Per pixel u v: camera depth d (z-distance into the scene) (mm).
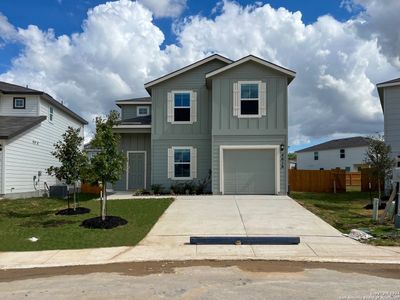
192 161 19359
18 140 18688
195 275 6465
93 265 7355
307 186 24578
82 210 13344
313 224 11109
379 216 12727
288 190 19062
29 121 19641
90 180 11438
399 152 18906
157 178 19391
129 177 21234
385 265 7203
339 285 5836
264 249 8438
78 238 9641
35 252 8352
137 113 27141
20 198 17969
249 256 7848
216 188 17875
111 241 9312
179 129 19516
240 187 17969
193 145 19469
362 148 43094
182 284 5918
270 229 10492
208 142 19422
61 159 13094
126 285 5906
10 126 18594
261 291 5527
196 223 11297
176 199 15938
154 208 13703
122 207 14047
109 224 10883
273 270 6801
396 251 8250
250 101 18031
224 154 18094
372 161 16094
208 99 19562
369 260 7512
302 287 5734
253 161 18000
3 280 6371
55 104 23281
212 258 7715
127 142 21266
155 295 5383
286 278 6254
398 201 11305
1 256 8055
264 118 17938
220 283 5957
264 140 17891
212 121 18062
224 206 14078
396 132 19047
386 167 15773
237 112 18000
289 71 17797
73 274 6691
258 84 18000
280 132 17828
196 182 19281
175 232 10227
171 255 7980
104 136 11469
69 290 5688
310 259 7602
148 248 8602
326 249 8422
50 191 19375
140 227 10867
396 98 19141
